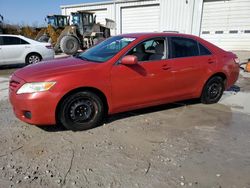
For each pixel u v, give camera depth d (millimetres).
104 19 22750
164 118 4672
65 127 3986
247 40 15688
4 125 4258
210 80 5344
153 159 3240
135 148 3523
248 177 2902
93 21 18672
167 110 5113
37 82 3652
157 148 3529
